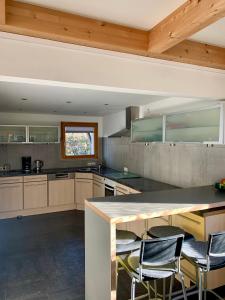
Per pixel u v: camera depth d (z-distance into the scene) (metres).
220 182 2.70
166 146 3.71
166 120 3.24
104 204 2.09
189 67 2.48
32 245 3.55
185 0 1.54
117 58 2.15
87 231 2.17
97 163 6.29
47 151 5.81
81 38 1.77
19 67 1.80
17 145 5.51
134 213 1.85
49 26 1.67
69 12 1.72
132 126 4.13
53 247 3.48
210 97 2.66
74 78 1.99
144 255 1.58
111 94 3.41
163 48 1.95
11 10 1.57
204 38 2.15
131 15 1.74
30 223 4.54
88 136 6.25
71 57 1.97
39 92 3.24
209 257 1.77
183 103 3.40
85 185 5.41
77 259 3.12
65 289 2.48
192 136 2.84
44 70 1.88
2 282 2.61
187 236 2.22
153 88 2.33
